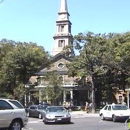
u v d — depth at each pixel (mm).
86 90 74000
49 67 68000
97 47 52688
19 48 59531
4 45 66938
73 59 57125
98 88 61375
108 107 30297
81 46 53281
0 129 17688
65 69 73688
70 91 70938
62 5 114438
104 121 29078
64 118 26469
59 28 113375
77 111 54938
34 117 36469
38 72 72250
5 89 60938
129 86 61375
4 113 17141
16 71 59094
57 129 21719
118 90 62750
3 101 17531
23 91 57812
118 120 28266
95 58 52688
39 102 65000
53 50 110750
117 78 59500
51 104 59500
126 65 55000
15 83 59906
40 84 66688
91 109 50875
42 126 24469
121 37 55844
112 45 54750
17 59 58594
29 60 59188
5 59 59719
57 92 57531
